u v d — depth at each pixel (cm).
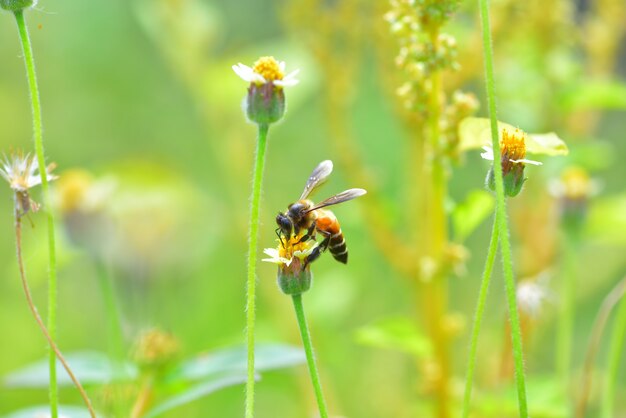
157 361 47
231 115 64
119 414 47
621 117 98
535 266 56
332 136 56
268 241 64
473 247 82
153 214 65
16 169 41
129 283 63
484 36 39
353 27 56
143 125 98
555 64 57
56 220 53
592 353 49
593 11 65
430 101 47
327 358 60
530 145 42
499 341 57
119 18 100
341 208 58
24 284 41
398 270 55
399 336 51
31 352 78
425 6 45
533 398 51
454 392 53
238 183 67
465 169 85
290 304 60
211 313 72
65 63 99
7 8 41
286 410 70
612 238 59
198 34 64
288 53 61
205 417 65
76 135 97
